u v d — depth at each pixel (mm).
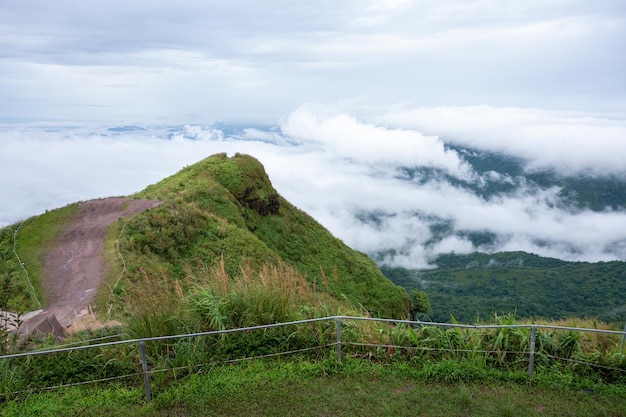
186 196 35000
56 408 6199
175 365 6887
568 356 7328
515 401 6238
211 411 6051
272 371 6992
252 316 7797
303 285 9164
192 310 7719
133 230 26609
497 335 7543
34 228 27906
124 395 6465
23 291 20000
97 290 19578
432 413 5945
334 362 7211
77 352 7316
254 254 28188
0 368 6883
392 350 7660
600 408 6066
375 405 6148
